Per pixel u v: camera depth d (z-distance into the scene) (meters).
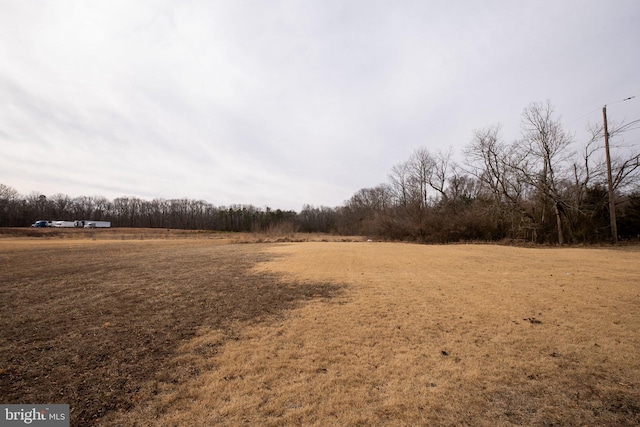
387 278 9.88
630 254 15.35
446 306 6.63
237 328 5.38
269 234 42.50
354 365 3.99
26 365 3.96
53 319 5.86
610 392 3.33
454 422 2.86
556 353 4.30
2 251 19.45
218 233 61.66
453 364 4.00
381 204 54.91
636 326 5.26
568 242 23.41
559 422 2.84
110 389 3.39
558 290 7.85
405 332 5.15
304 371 3.83
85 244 26.80
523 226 25.17
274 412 3.01
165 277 10.23
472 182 36.91
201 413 2.98
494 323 5.53
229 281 9.55
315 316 6.04
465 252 17.70
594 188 23.81
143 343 4.70
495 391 3.38
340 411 3.02
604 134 21.78
